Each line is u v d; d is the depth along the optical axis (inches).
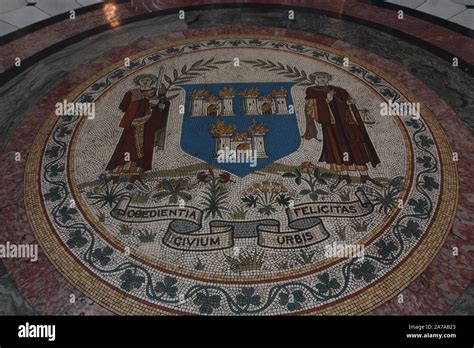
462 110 176.4
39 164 153.9
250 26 235.3
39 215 137.0
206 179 149.0
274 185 146.9
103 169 152.6
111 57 210.5
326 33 229.1
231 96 184.5
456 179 147.9
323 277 120.6
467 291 116.8
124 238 130.6
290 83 191.9
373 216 136.6
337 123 170.7
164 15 247.4
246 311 113.5
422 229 132.5
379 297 116.1
